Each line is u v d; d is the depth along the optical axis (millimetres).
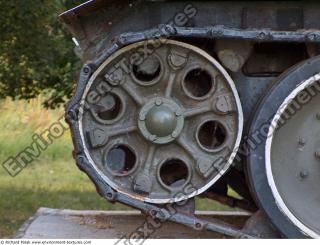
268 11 10812
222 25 10719
